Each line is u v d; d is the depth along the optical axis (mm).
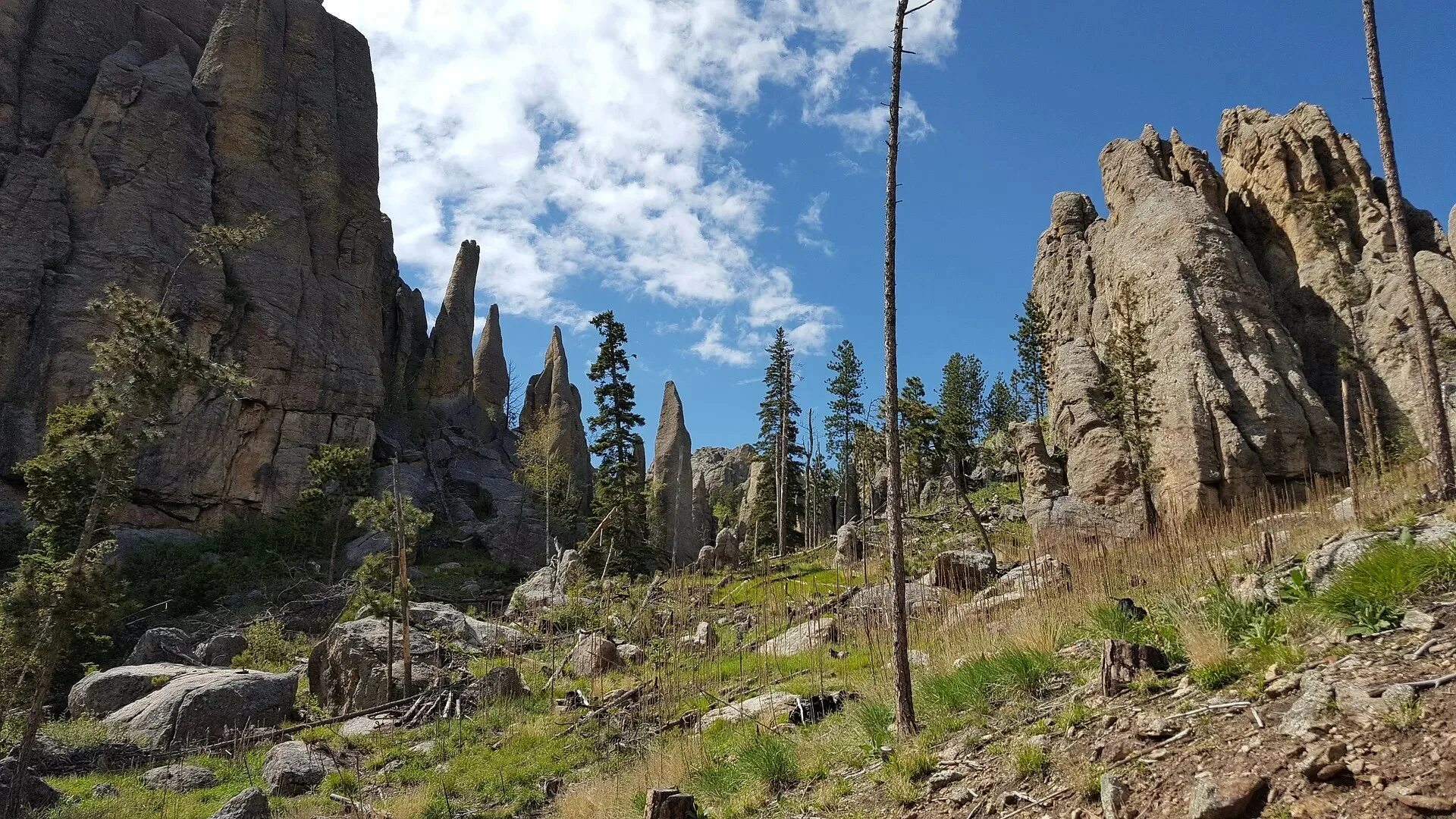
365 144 78812
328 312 68562
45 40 65250
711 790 11945
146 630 37312
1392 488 21734
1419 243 46000
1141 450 37906
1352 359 34000
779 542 60281
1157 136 55375
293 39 75812
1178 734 7297
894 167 13203
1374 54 20797
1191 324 41344
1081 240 58344
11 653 17859
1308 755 6023
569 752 18516
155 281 56938
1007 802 7766
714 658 23531
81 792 18156
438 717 23375
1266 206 49906
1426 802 5078
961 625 17500
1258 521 22594
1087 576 17609
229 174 66312
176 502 54156
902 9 13469
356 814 15742
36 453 49750
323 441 62906
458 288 93625
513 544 60000
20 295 52812
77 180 58531
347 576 47969
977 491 58906
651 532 74688
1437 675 6445
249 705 24453
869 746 11148
